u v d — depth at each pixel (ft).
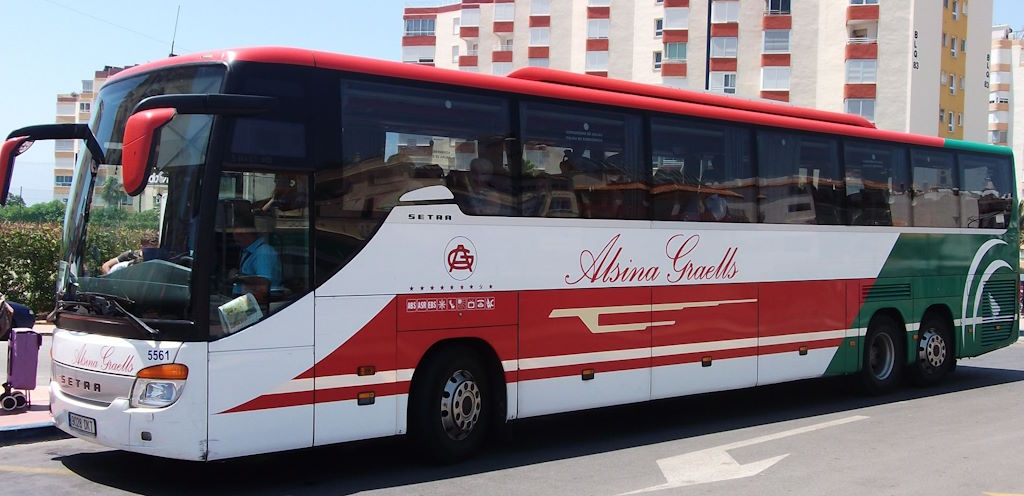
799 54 177.58
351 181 24.88
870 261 41.55
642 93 33.58
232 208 22.76
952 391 44.75
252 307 22.97
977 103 191.01
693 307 33.91
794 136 38.22
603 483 25.31
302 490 24.29
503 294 28.12
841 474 26.55
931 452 29.81
